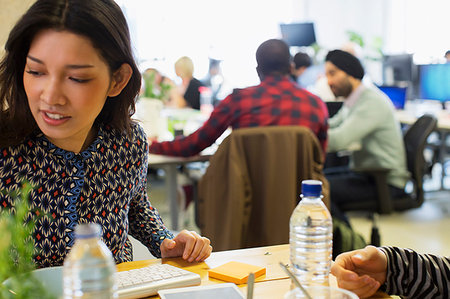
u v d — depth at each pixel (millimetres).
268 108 2480
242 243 2295
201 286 1011
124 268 1161
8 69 1094
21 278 597
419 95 5410
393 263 1088
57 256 1200
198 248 1208
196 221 3109
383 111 3361
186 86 4625
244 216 2275
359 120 3381
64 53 1009
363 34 7324
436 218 4133
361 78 3457
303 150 2232
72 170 1217
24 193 670
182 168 3756
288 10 6891
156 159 2875
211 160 2322
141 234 1445
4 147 1158
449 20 7086
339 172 3348
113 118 1296
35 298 605
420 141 3213
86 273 659
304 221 1089
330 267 1092
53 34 1013
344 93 3475
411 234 3730
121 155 1312
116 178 1300
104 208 1279
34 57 1017
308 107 2488
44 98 1025
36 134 1188
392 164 3320
